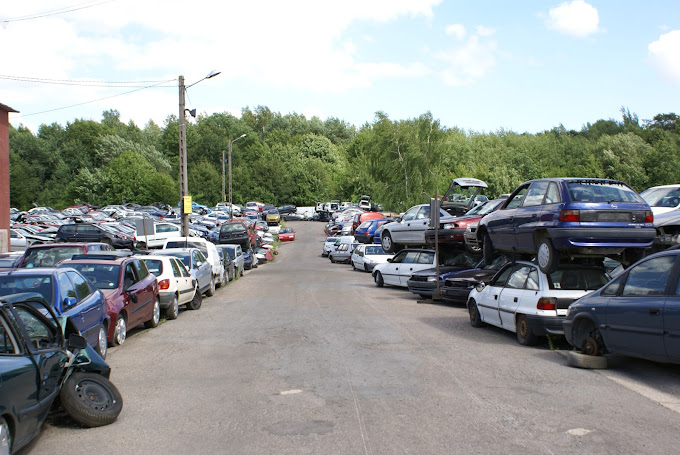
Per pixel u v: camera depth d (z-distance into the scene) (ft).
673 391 23.21
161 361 30.96
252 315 49.42
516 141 291.58
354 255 111.24
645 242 32.76
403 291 69.00
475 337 36.76
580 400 21.99
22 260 51.21
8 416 15.55
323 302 57.62
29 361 17.19
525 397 22.49
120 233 126.11
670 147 207.82
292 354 31.76
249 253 120.88
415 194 215.92
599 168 211.82
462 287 51.11
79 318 27.45
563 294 32.12
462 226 57.88
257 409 21.50
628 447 16.85
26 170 320.09
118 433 19.21
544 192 35.83
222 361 30.55
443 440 17.67
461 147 269.23
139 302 39.75
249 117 493.36
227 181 332.39
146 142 395.14
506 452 16.58
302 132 476.13
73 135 363.56
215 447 17.62
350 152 378.32
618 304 26.25
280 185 353.10
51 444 18.25
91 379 21.11
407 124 222.48
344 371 27.32
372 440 17.78
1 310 17.10
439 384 24.63
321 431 18.76
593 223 32.24
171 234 130.62
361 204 269.44
